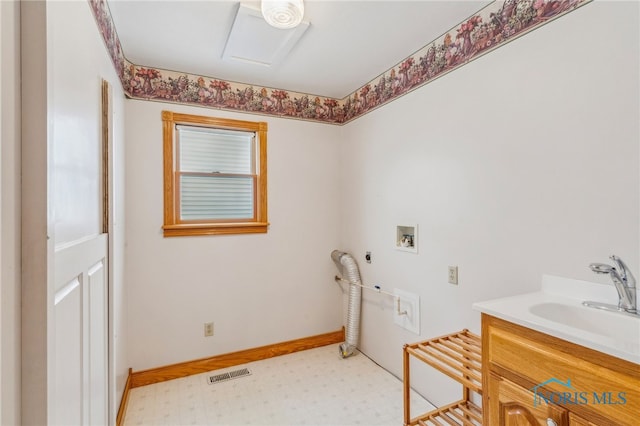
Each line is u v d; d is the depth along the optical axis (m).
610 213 1.26
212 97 2.66
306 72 2.58
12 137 0.61
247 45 2.14
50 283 0.68
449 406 1.80
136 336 2.40
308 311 3.07
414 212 2.29
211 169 2.75
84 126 1.12
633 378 0.86
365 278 2.87
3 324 0.58
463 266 1.91
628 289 1.18
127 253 2.36
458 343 1.70
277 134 2.94
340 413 2.06
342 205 3.22
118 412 1.91
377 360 2.73
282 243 2.96
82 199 1.08
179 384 2.42
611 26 1.26
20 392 0.63
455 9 1.78
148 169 2.45
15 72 0.62
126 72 2.31
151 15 1.80
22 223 0.64
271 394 2.28
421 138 2.23
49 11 0.68
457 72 1.94
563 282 1.42
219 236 2.71
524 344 1.13
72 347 0.93
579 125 1.36
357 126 2.97
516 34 1.60
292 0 1.60
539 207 1.51
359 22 1.89
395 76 2.47
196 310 2.61
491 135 1.74
